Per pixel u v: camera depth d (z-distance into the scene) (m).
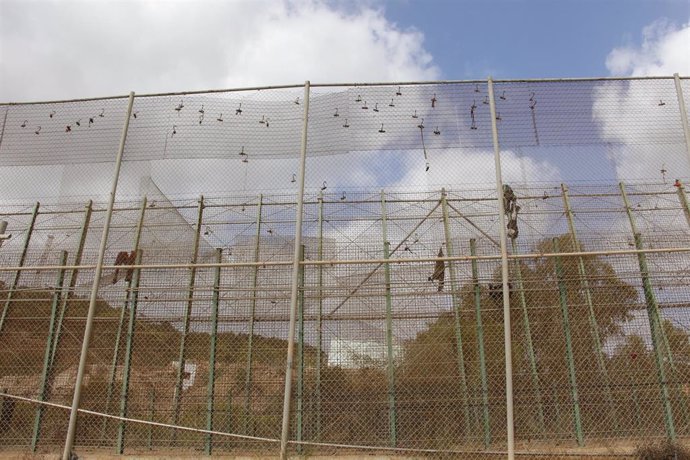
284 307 10.03
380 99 7.31
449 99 7.30
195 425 9.27
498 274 9.36
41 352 9.67
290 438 8.89
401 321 9.39
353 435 8.75
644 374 8.75
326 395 9.04
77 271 9.91
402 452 8.16
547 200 10.56
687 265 8.90
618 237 9.45
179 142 7.36
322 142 7.14
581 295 9.54
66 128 7.62
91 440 8.76
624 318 9.14
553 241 9.67
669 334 8.80
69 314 9.95
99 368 9.56
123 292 9.41
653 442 7.74
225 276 10.19
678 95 7.30
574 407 8.92
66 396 9.34
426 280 9.16
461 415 8.88
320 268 10.03
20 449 8.59
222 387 9.63
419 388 9.04
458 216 10.30
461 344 9.28
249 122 7.40
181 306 9.97
